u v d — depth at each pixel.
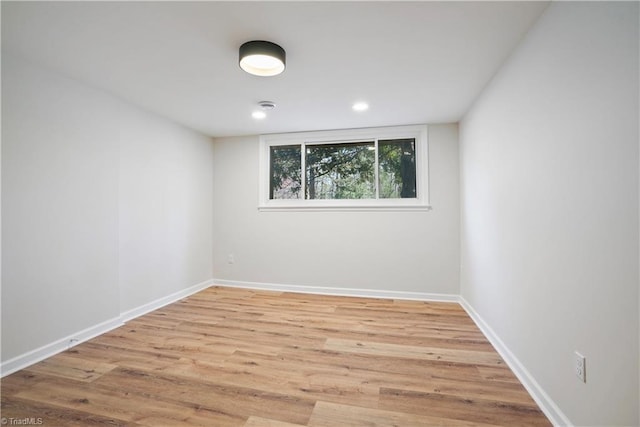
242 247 4.12
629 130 1.01
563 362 1.40
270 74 2.03
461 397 1.66
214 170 4.23
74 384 1.78
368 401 1.62
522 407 1.57
